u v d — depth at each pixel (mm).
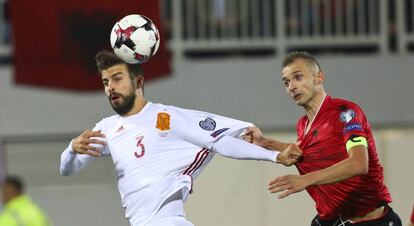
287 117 43844
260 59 43812
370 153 21438
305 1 44812
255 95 43781
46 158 43469
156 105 21438
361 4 44719
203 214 40656
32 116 42969
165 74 43125
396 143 43125
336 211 22031
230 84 43625
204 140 21047
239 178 40781
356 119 21000
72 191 43500
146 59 21484
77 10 42688
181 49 43719
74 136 43406
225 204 40750
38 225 33594
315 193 22188
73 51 42844
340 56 44281
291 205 41281
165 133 21109
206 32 44562
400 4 44844
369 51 45344
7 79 42906
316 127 21453
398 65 44375
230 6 44688
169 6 44969
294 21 44969
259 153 20906
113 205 43469
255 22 44625
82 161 22297
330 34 44688
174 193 21016
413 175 42938
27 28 42594
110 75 21125
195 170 21391
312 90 21406
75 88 42969
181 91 43312
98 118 43156
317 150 21453
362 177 21547
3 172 42969
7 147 43156
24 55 42688
